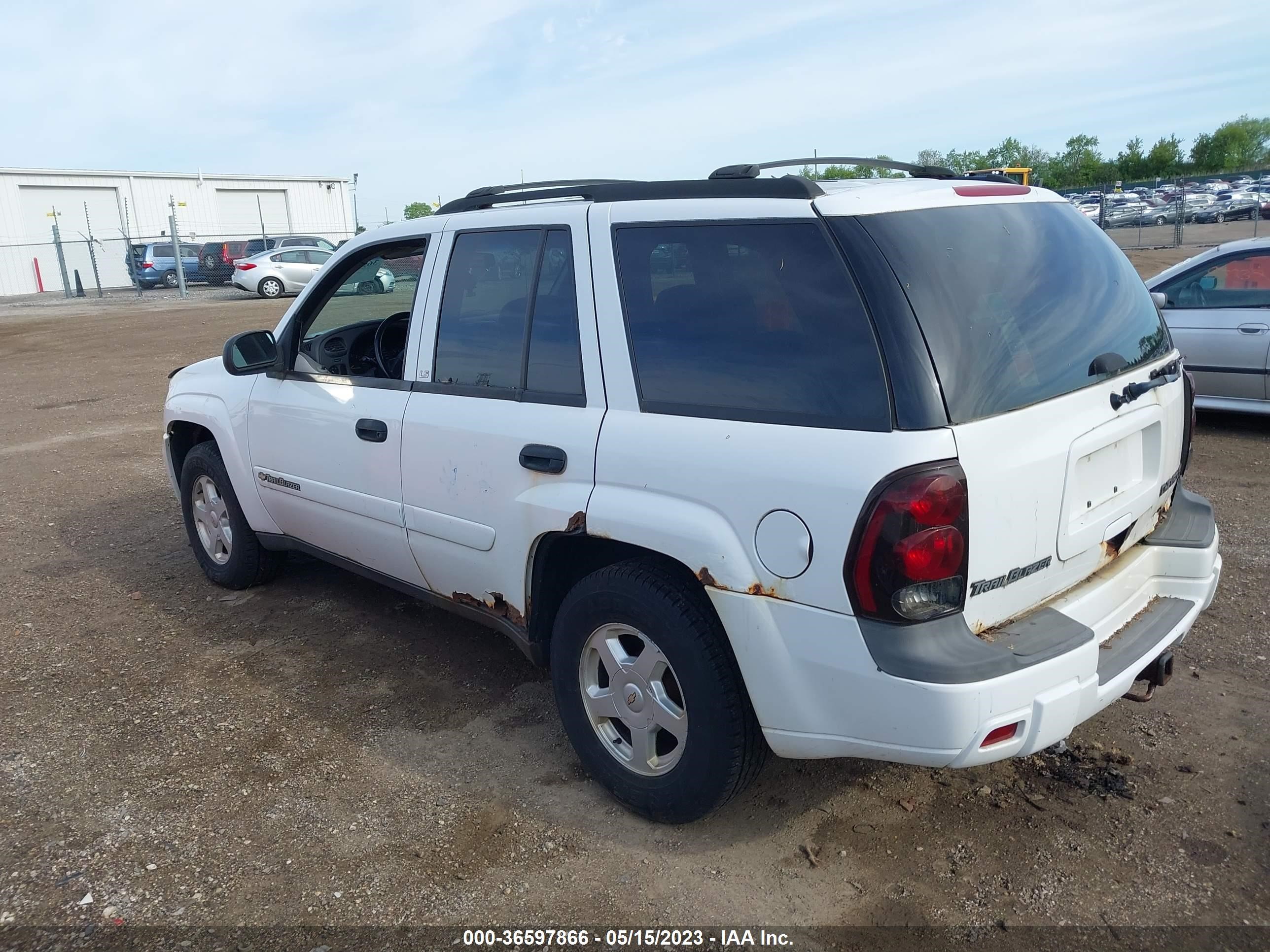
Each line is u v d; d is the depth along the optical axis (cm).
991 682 237
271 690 415
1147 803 312
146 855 304
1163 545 318
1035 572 265
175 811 328
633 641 312
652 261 300
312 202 4550
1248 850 288
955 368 248
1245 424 806
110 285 3697
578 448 307
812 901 276
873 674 244
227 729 383
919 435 239
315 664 439
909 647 240
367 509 401
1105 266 320
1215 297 780
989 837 300
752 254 277
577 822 316
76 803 333
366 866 298
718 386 279
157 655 453
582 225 320
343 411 406
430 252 378
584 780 341
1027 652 246
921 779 332
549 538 321
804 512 251
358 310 429
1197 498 356
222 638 470
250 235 4341
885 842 300
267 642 464
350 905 281
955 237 274
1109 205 3612
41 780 348
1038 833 301
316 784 343
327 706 399
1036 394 264
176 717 393
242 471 481
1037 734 246
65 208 3866
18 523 680
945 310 254
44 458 884
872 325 249
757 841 303
